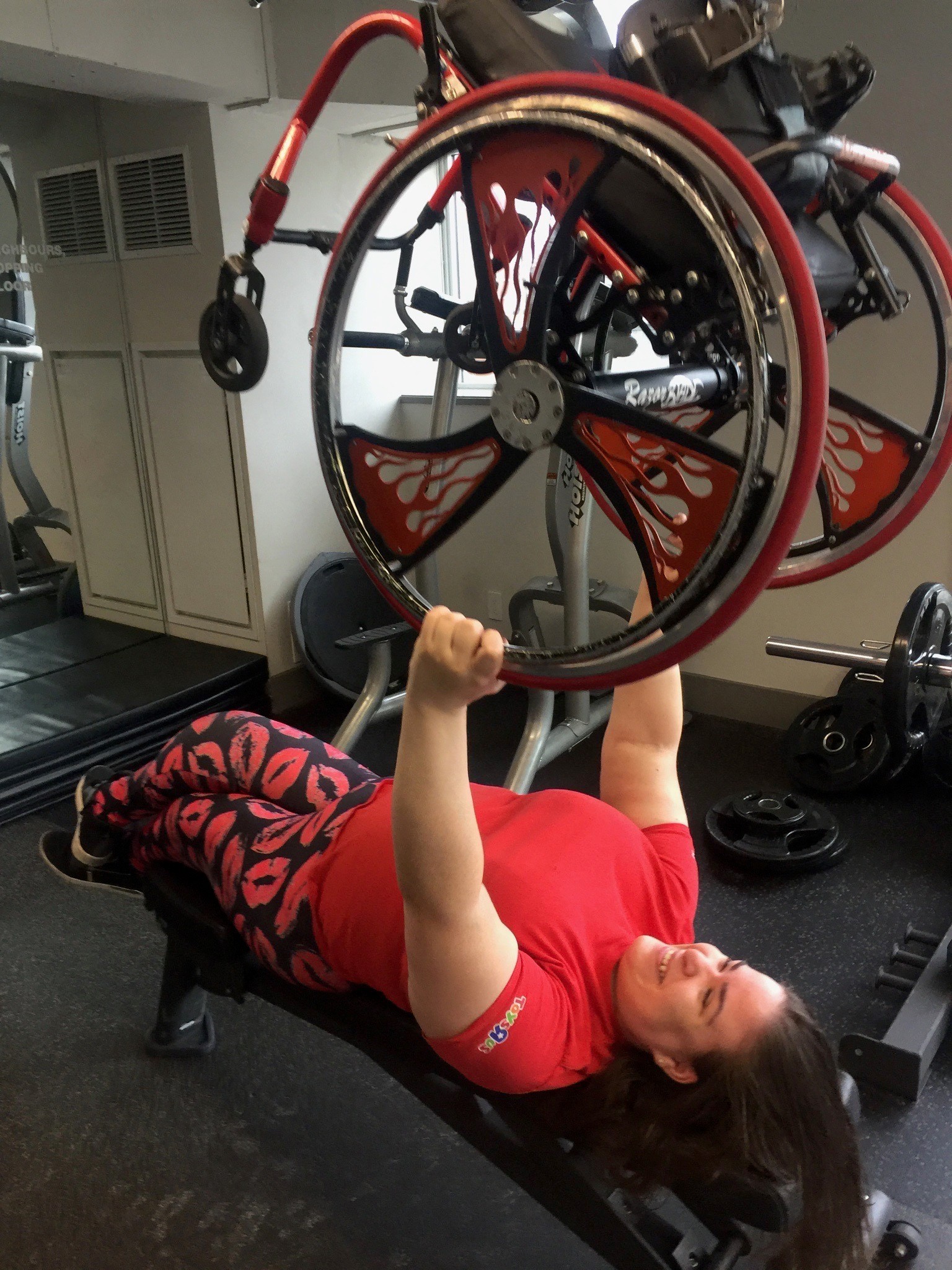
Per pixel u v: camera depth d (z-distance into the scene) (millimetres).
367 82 2891
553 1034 1027
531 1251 1470
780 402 1053
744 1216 1014
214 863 1447
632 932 1175
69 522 4016
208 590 3643
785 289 765
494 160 903
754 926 2230
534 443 927
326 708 3607
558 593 3096
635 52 901
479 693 836
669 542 860
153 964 2160
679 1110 1024
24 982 2100
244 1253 1465
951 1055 1869
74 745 2941
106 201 3381
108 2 2611
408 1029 1238
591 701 3248
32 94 3156
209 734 1520
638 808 1300
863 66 993
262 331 1465
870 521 1259
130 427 3641
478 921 952
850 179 1114
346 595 3559
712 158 783
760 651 3232
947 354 1185
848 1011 1951
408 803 886
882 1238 1399
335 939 1233
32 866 2559
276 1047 1908
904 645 1760
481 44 975
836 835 2484
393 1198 1562
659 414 1032
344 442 1041
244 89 2967
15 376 3830
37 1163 1631
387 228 3559
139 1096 1777
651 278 929
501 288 927
